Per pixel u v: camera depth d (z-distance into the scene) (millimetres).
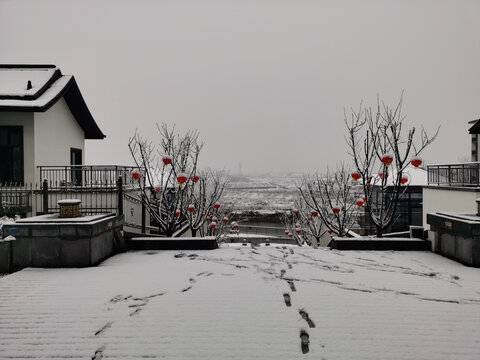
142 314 4473
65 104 14789
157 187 10641
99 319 4375
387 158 8570
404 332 4023
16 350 3832
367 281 5613
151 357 3650
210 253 7719
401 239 8008
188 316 4402
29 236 6566
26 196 11266
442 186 13625
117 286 5414
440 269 6312
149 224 15383
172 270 6281
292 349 3717
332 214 16266
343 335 3957
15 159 12164
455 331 4047
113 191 10703
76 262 6543
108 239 7480
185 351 3725
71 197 10883
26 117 12117
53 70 14102
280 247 8406
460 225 6668
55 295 5074
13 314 4523
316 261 6926
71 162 15492
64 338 4008
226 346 3789
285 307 4617
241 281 5625
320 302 4758
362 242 7988
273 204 39312
